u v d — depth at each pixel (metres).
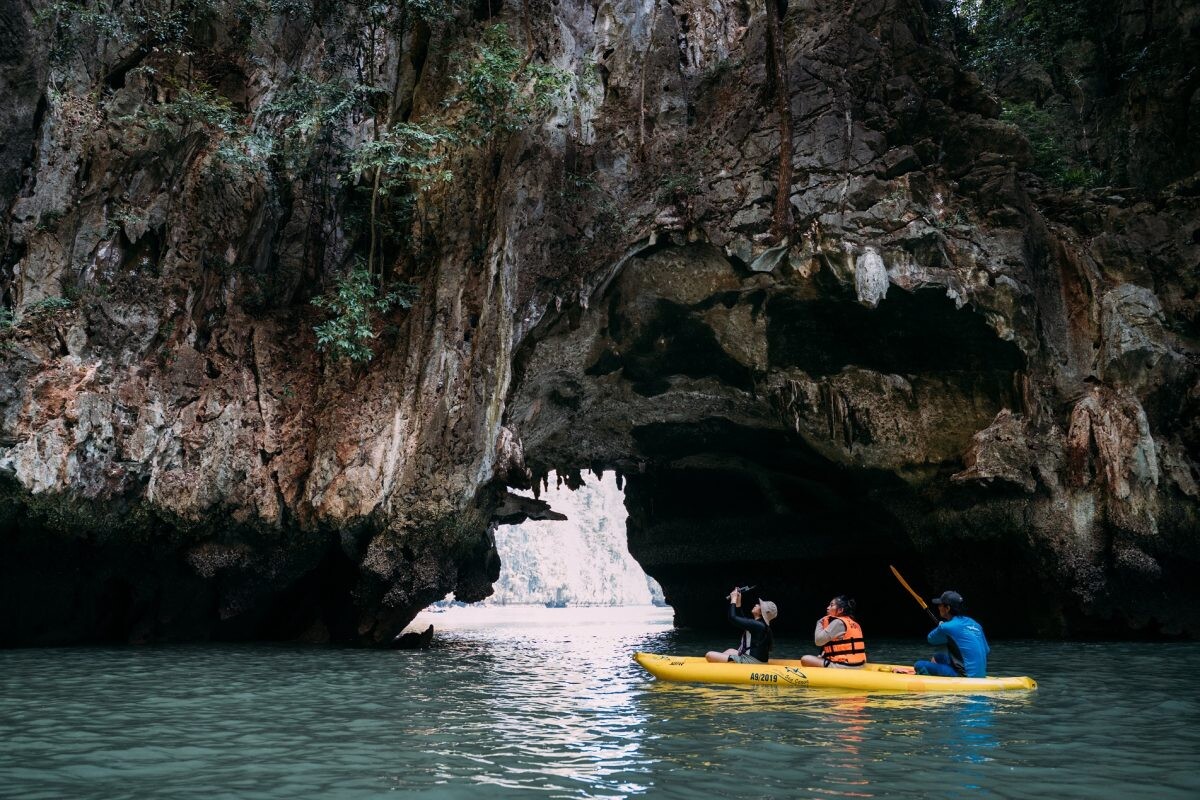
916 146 17.53
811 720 7.18
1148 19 21.28
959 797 4.69
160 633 16.20
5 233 14.66
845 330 17.61
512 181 16.50
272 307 16.84
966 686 8.96
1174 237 18.31
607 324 17.86
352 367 16.20
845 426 17.73
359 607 15.76
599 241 17.34
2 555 14.40
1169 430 17.36
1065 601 16.95
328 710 7.85
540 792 4.77
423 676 10.87
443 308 15.96
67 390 14.44
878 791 4.81
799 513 21.92
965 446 17.33
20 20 14.49
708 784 4.95
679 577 25.88
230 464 15.65
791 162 16.94
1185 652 14.03
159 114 15.84
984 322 16.80
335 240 17.44
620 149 17.86
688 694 8.90
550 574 63.00
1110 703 8.19
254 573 16.06
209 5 16.95
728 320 17.80
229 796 4.67
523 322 16.70
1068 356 17.56
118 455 14.88
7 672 10.87
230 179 16.42
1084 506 16.62
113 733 6.60
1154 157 20.72
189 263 15.91
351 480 15.42
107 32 15.56
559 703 8.30
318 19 17.89
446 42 17.69
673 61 18.44
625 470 22.84
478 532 16.17
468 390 15.76
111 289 15.17
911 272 16.52
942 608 9.77
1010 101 21.84
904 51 18.31
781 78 16.75
